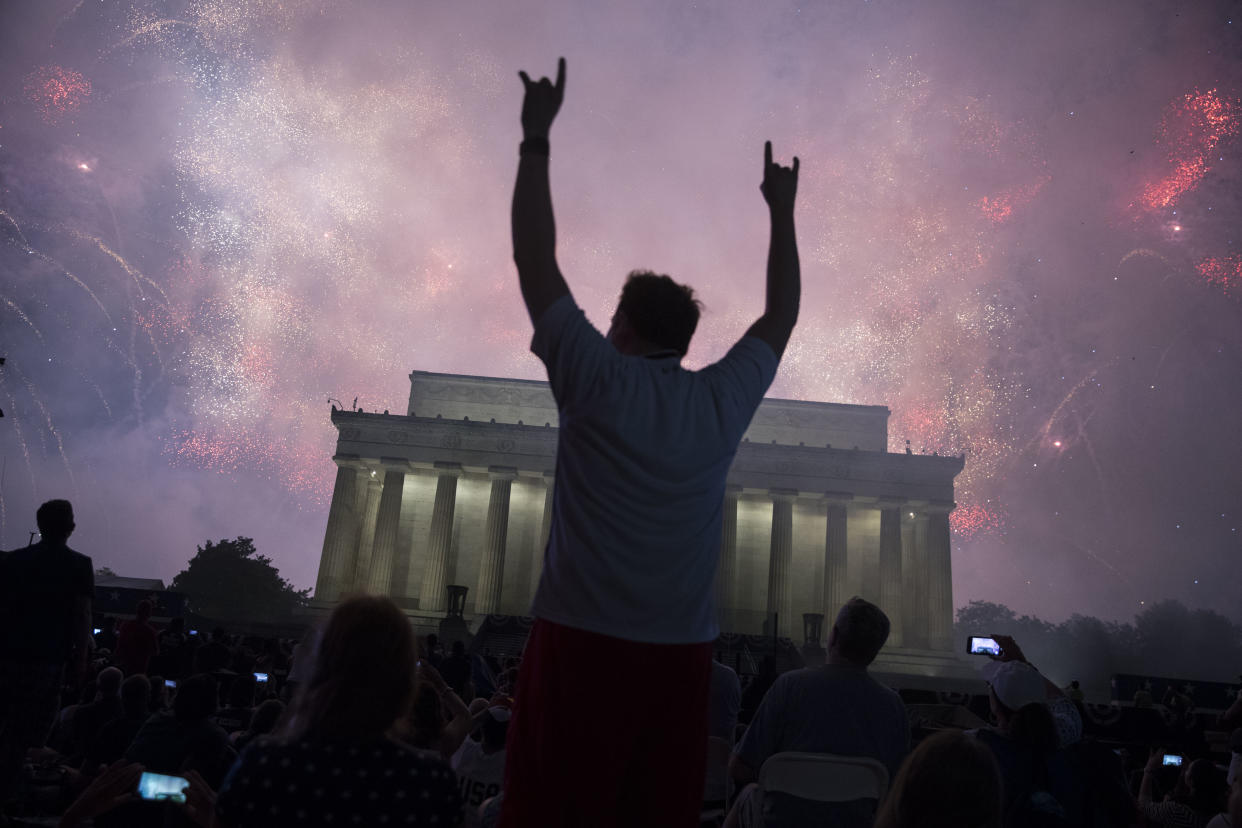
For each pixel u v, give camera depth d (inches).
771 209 214.1
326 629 187.8
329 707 179.0
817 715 319.9
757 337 190.9
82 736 551.5
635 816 160.9
